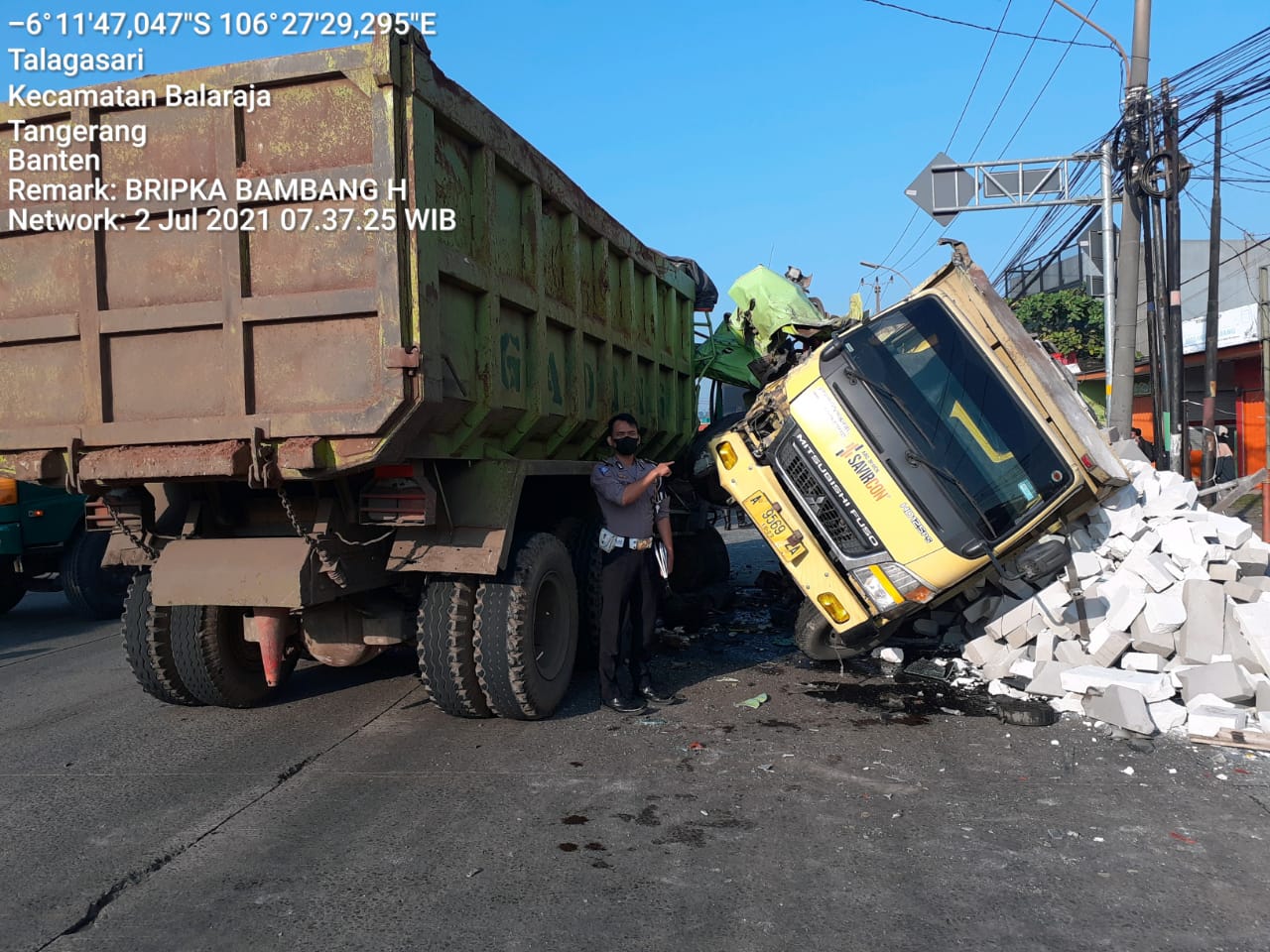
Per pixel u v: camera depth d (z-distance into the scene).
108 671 6.91
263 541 4.70
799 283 9.90
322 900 3.17
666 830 3.73
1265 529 9.97
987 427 5.23
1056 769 4.41
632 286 7.39
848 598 5.47
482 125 4.85
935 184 15.66
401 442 4.27
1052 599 5.78
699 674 6.36
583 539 6.28
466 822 3.83
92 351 4.47
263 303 4.25
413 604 5.45
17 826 3.85
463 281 4.60
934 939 2.89
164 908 3.13
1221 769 4.39
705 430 8.45
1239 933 2.91
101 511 5.02
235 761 4.64
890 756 4.62
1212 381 14.13
